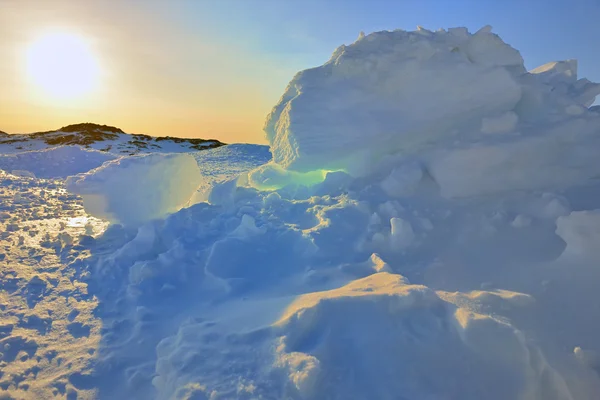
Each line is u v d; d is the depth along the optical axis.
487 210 4.60
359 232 4.51
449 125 5.38
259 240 4.46
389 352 2.65
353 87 5.51
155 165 5.75
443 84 5.24
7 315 3.83
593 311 3.08
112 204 5.74
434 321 2.80
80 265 4.95
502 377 2.53
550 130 4.72
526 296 3.13
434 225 4.48
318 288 3.57
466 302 3.08
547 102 5.14
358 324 2.83
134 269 4.31
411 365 2.58
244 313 3.28
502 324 2.67
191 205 5.79
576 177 4.74
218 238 4.83
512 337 2.61
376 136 5.44
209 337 3.00
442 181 4.95
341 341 2.73
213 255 4.22
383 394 2.42
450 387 2.49
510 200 4.68
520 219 4.25
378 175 5.58
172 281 4.15
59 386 2.95
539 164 4.75
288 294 3.55
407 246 4.20
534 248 3.90
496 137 4.84
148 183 5.75
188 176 5.93
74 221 7.41
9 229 6.60
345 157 5.68
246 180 6.78
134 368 3.10
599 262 3.39
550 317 3.04
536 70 6.30
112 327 3.64
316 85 5.75
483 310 2.98
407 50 5.26
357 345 2.70
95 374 3.07
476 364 2.59
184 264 4.31
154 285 4.09
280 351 2.61
